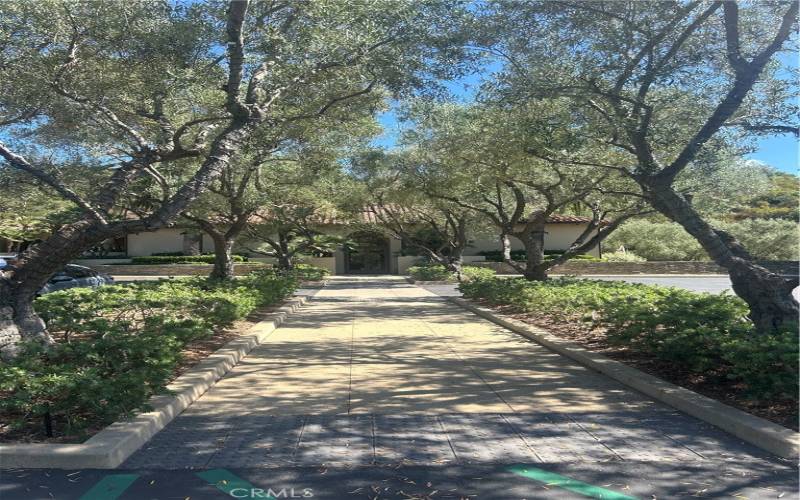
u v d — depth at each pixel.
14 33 8.81
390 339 10.91
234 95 8.71
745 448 5.06
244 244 29.95
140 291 12.36
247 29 10.03
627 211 15.97
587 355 8.52
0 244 34.81
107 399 5.29
